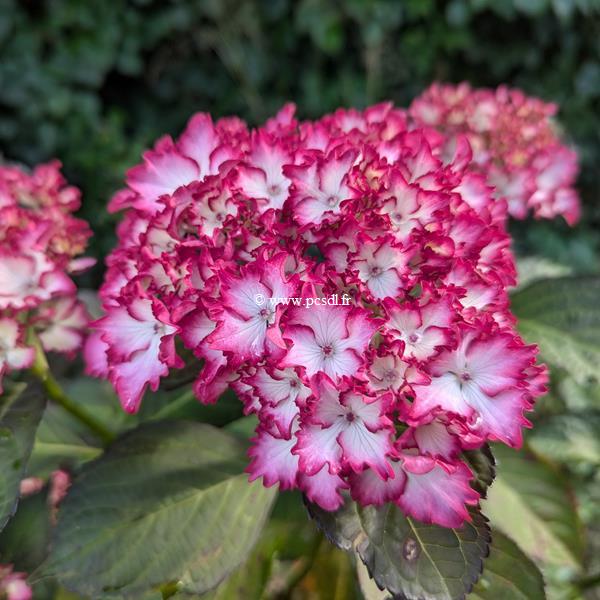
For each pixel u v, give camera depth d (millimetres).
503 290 230
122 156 788
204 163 263
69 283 274
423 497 214
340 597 299
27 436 248
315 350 203
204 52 874
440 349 204
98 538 238
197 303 219
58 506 259
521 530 307
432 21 863
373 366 205
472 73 911
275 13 854
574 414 360
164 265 229
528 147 385
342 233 215
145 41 843
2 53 771
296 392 209
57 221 300
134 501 248
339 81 894
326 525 219
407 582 211
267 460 220
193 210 234
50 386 288
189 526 244
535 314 304
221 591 272
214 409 306
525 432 358
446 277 220
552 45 881
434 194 225
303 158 240
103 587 228
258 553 285
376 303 211
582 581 379
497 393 208
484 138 378
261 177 238
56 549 236
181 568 234
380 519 222
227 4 840
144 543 238
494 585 246
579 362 287
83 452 312
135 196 265
